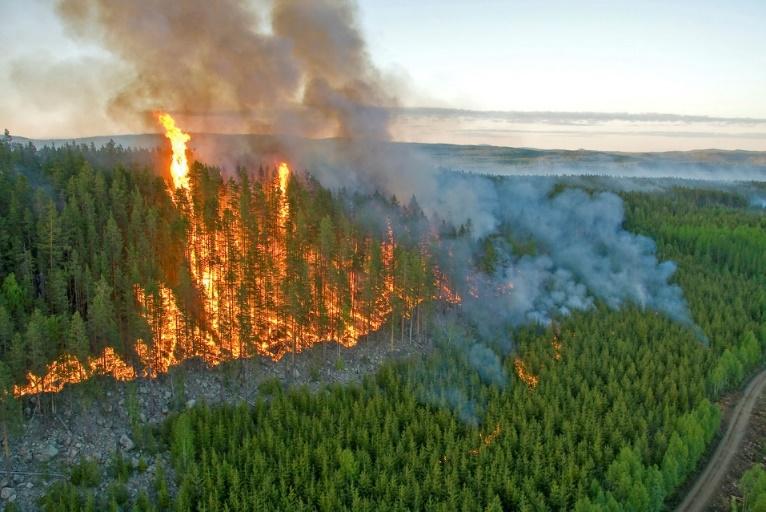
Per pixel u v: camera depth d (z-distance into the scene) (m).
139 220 96.00
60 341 79.19
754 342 125.62
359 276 110.75
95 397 80.81
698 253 180.88
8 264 86.31
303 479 74.25
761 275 169.12
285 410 84.44
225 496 72.06
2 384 69.88
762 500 77.25
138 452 77.62
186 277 89.69
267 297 97.25
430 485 75.69
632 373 105.75
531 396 95.75
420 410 87.00
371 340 106.69
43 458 73.38
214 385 89.75
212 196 106.06
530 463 80.31
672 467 83.88
